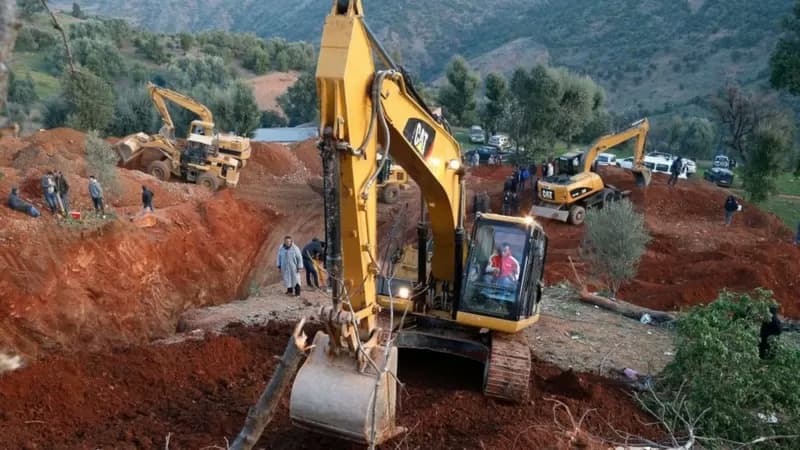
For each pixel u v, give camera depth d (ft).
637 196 90.02
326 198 19.33
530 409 27.55
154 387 29.35
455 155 28.81
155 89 94.68
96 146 78.48
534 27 566.36
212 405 27.73
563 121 127.13
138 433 24.53
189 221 74.08
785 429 26.96
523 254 29.37
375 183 21.34
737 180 135.23
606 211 55.98
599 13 540.11
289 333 37.29
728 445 26.71
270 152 108.17
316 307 45.42
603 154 137.80
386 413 20.71
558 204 81.20
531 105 126.41
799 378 27.81
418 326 32.50
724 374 27.73
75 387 27.78
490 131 161.68
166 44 269.23
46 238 55.52
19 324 49.52
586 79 131.75
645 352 37.83
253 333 36.81
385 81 21.42
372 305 21.52
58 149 88.94
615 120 225.56
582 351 37.50
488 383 27.66
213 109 142.61
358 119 20.10
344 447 23.24
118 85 168.96
